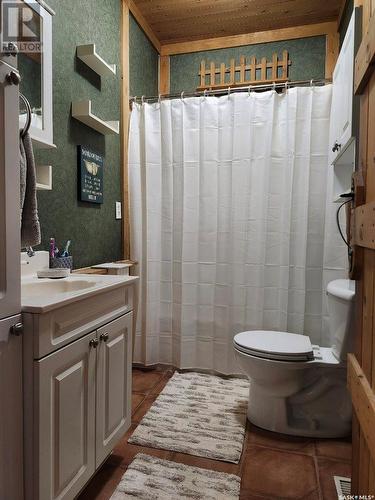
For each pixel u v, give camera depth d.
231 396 2.11
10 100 0.91
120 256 2.44
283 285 2.27
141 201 2.48
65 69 1.76
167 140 2.41
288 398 1.77
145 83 2.85
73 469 1.13
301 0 2.52
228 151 2.33
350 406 1.71
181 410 1.94
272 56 2.92
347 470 1.48
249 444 1.65
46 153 1.63
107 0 2.19
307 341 1.83
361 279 1.03
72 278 1.50
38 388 0.96
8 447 0.92
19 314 0.95
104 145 2.18
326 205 2.20
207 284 2.42
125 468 1.46
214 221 2.38
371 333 0.91
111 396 1.36
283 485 1.38
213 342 2.43
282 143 2.25
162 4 2.60
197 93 2.38
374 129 0.91
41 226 1.61
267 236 2.30
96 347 1.25
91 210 2.05
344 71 1.64
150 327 2.48
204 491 1.34
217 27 2.89
